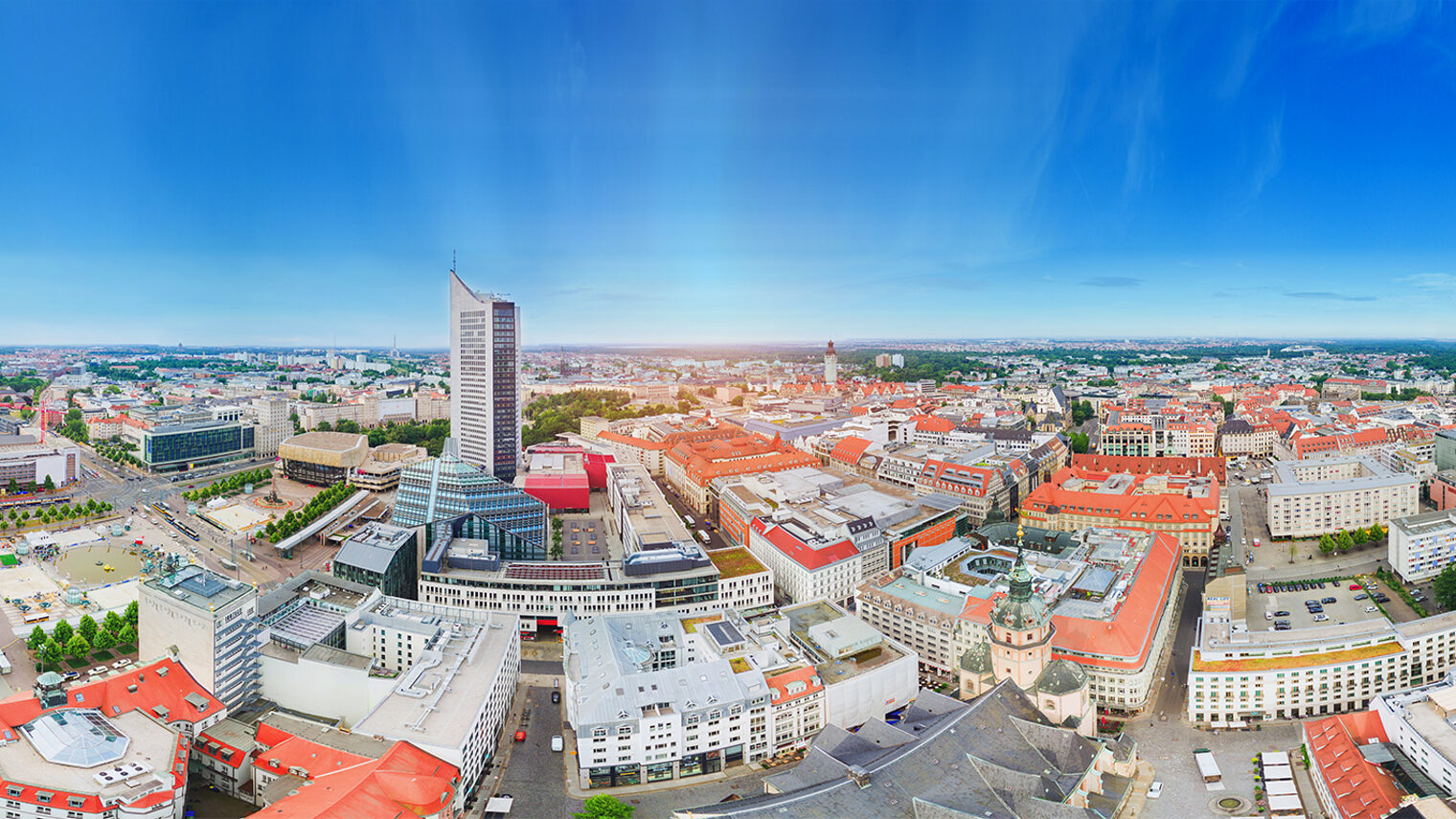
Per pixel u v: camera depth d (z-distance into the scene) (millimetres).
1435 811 184500
